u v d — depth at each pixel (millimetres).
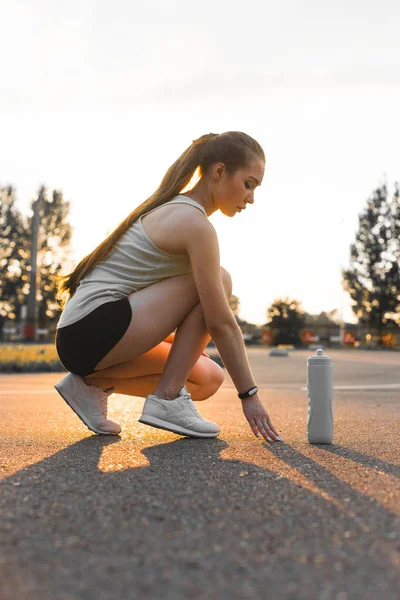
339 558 964
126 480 1526
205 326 2215
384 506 1286
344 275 38625
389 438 2393
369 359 15992
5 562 946
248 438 2340
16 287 37688
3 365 9188
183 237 2094
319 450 2053
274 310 45000
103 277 2201
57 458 1847
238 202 2250
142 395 2482
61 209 37750
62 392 2361
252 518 1190
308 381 2236
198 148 2254
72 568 921
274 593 828
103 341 2170
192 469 1672
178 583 863
